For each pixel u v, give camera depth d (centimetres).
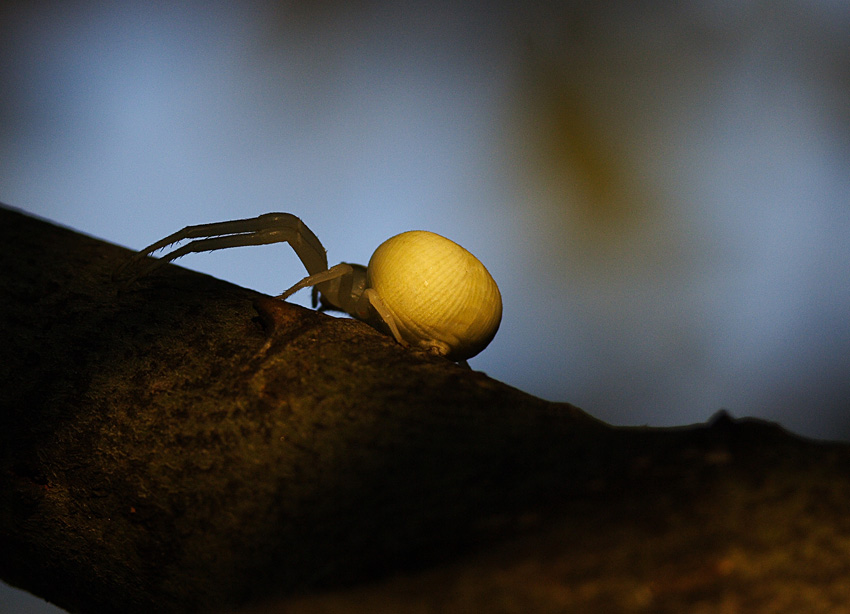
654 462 10
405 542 10
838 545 10
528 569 10
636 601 10
